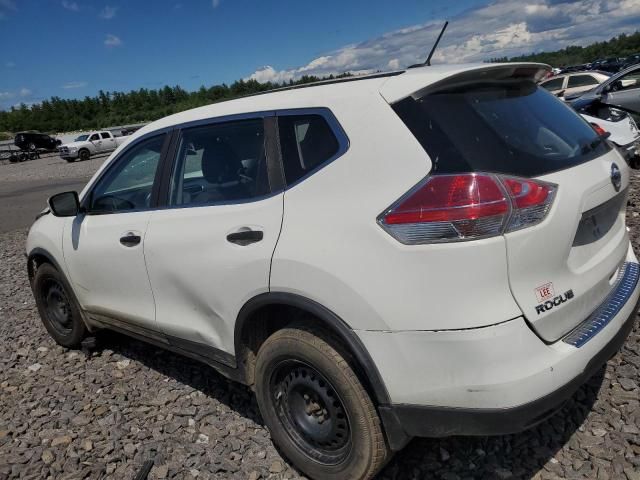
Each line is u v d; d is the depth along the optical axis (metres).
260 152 2.77
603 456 2.62
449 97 2.34
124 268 3.48
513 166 2.18
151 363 4.18
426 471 2.69
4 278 7.17
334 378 2.41
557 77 18.67
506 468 2.64
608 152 2.79
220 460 2.92
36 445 3.25
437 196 2.11
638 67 11.80
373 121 2.37
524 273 2.12
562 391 2.16
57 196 3.75
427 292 2.11
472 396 2.10
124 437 3.23
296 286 2.44
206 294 2.93
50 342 4.80
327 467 2.59
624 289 2.72
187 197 3.14
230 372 3.04
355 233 2.26
